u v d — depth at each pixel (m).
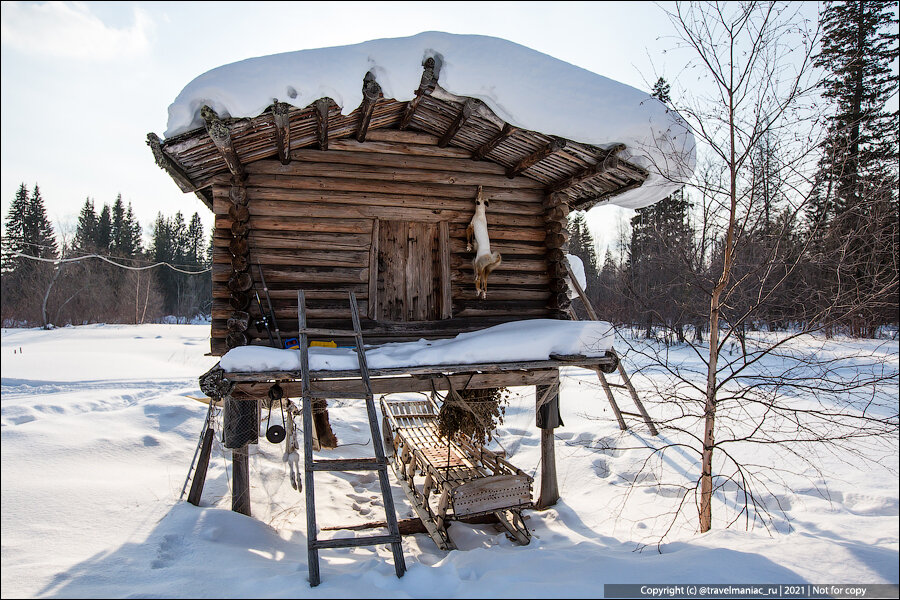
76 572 4.03
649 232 7.95
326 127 5.62
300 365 5.11
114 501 5.91
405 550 5.68
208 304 59.22
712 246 6.71
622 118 5.21
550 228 7.32
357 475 8.38
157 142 4.77
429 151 6.88
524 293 7.31
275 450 9.20
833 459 7.30
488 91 4.94
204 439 6.31
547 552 4.61
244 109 4.47
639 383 12.72
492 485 5.77
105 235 61.66
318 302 6.41
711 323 5.36
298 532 5.94
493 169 7.18
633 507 6.48
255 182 6.23
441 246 6.93
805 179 5.24
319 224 6.42
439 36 4.70
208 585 3.71
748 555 3.96
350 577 3.82
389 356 5.46
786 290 5.77
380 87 4.78
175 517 5.47
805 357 6.63
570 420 10.70
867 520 5.09
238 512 6.00
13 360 17.91
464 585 3.63
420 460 6.84
